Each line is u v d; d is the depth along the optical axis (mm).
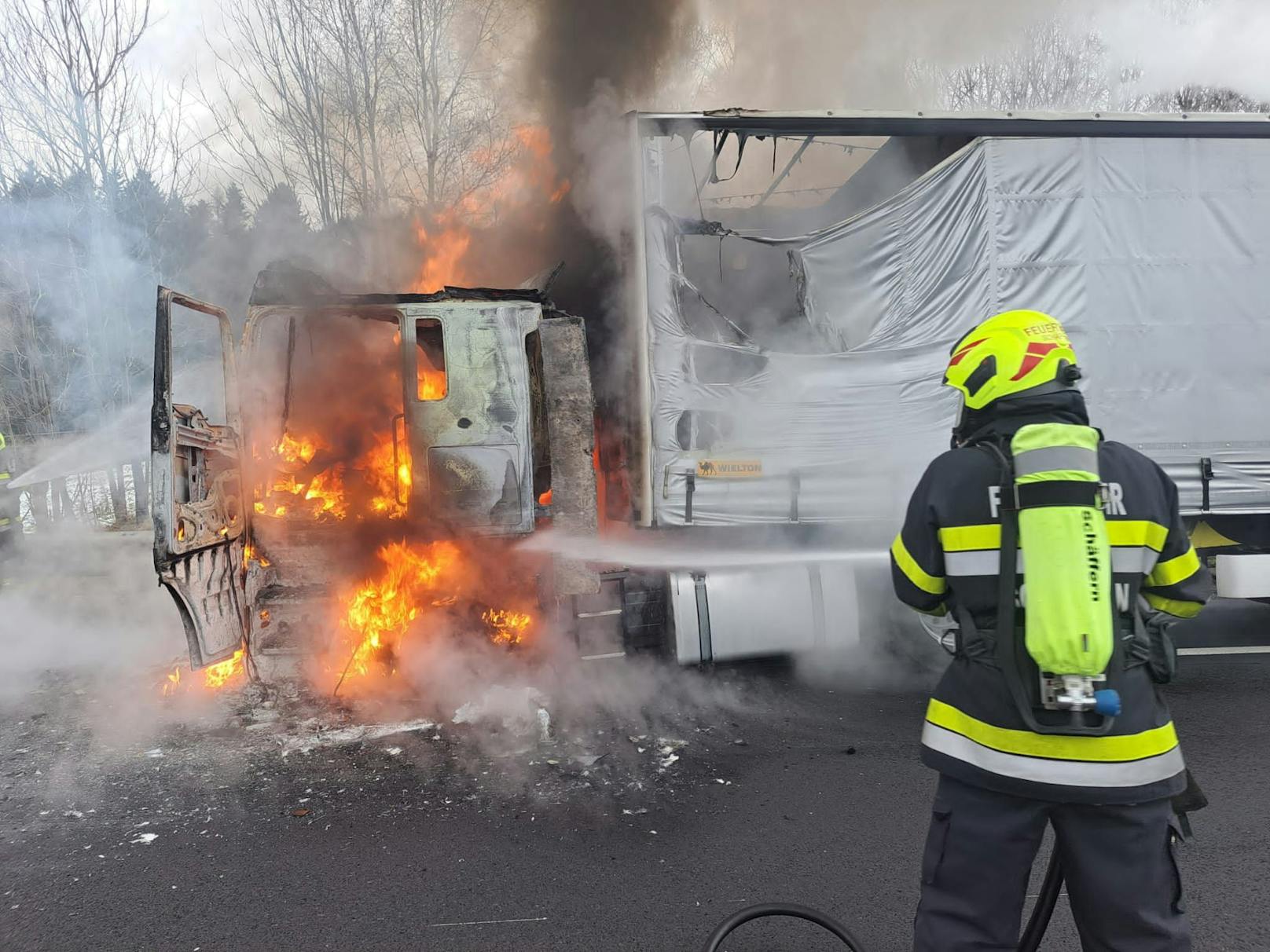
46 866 3250
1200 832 3473
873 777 4016
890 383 5215
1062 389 1964
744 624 5117
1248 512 5461
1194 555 1974
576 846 3391
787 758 4242
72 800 3779
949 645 2072
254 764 4121
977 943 1920
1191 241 5398
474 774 4031
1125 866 1836
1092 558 1784
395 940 2801
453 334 4742
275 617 4676
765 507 5090
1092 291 5340
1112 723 1771
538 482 4941
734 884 3119
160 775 4012
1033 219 5305
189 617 4230
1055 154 5309
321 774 4023
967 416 2100
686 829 3529
